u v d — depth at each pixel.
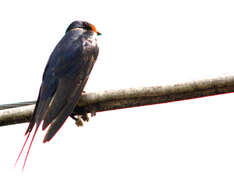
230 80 5.94
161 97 6.07
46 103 7.59
